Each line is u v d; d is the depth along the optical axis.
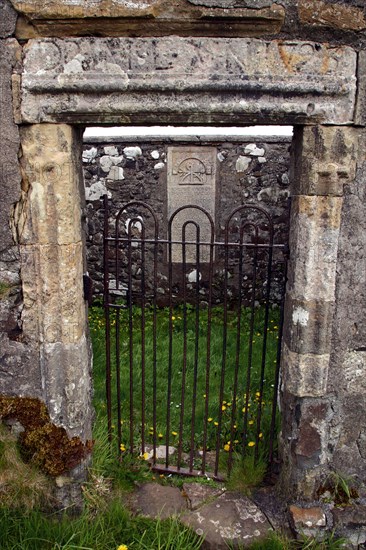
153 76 2.14
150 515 2.58
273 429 2.80
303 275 2.38
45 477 2.51
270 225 2.56
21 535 2.36
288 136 5.95
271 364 4.54
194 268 6.42
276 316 5.99
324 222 2.31
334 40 2.16
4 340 2.43
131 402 2.90
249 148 6.06
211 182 6.18
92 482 2.62
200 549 2.44
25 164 2.24
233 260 6.31
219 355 4.76
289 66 2.16
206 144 6.06
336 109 2.19
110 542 2.38
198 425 3.50
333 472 2.59
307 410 2.51
